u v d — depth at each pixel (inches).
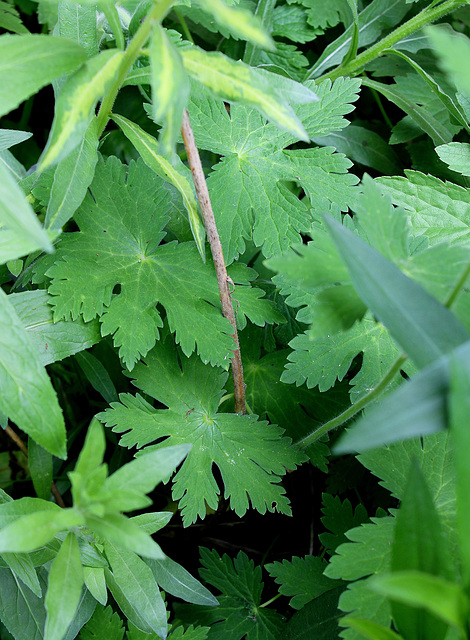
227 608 28.8
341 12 32.7
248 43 31.8
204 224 26.7
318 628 26.7
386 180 29.4
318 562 27.9
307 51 34.0
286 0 32.7
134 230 28.2
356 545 25.2
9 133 28.4
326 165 28.6
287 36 32.5
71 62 24.4
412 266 24.0
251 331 30.1
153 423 27.9
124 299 27.6
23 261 28.9
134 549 23.6
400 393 21.5
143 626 26.8
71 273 27.5
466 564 20.8
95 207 28.2
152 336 27.4
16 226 22.9
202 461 27.7
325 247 24.4
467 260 24.0
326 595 27.0
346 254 23.2
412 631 23.3
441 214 29.2
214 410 28.2
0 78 24.0
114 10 25.4
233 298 28.2
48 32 33.5
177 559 31.0
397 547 23.2
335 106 28.9
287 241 28.0
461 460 19.8
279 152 28.8
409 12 33.3
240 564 29.2
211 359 27.3
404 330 23.0
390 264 23.2
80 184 26.2
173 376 28.4
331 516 28.2
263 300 28.4
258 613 28.8
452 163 29.6
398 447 26.6
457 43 20.0
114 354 31.0
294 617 27.0
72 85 24.4
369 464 26.5
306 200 31.6
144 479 23.8
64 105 24.4
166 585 27.1
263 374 29.8
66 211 26.0
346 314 23.9
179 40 28.4
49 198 26.9
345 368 27.7
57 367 32.0
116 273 27.8
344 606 24.5
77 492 23.7
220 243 27.2
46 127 35.7
